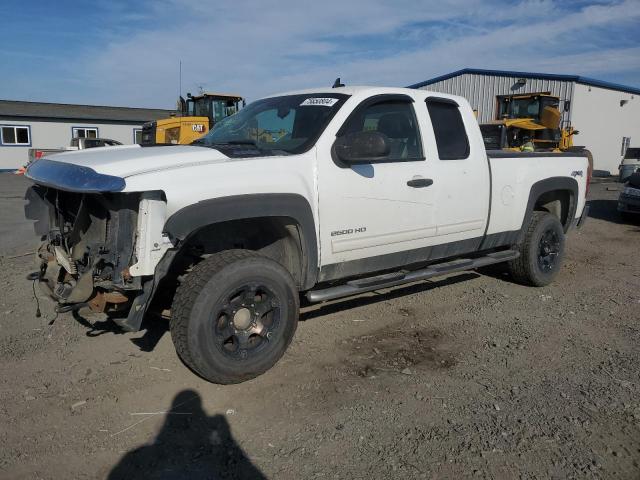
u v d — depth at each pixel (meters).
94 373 3.94
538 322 5.16
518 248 6.05
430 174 4.76
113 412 3.43
